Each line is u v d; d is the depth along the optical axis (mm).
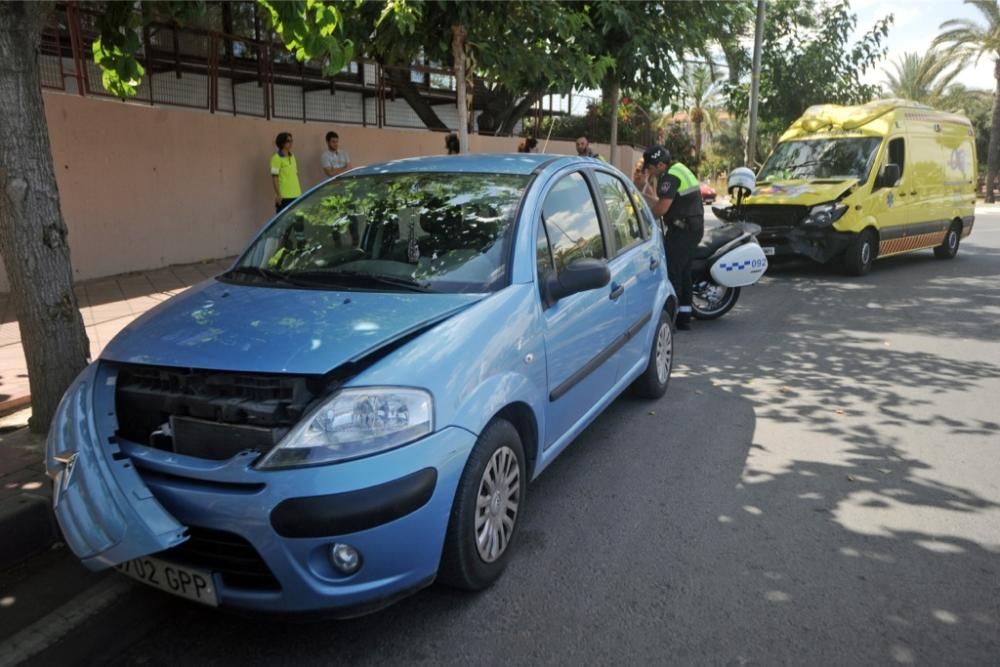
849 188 11438
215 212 11961
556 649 2959
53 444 3031
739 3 14023
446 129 16859
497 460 3309
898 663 2871
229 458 2809
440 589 3367
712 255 8523
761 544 3748
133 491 2758
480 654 2934
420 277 3625
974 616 3154
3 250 4281
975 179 15195
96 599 3299
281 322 3164
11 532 3500
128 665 2908
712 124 46188
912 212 12680
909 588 3359
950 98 39000
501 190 4070
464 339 3133
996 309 9445
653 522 3980
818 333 8195
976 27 33125
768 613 3180
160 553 2855
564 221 4277
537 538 3814
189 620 3174
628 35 11031
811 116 12961
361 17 8375
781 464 4723
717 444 5051
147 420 3020
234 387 2869
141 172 10664
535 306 3643
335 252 3941
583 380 4234
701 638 3021
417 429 2822
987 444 5043
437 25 8648
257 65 13648
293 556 2654
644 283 5301
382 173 4484
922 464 4719
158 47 12234
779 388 6258
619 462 4762
